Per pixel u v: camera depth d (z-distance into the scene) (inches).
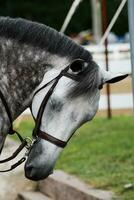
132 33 312.7
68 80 221.8
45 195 406.6
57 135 221.6
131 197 343.6
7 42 228.8
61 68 225.5
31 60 227.6
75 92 220.8
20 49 228.2
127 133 474.0
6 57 228.8
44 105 223.3
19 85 228.8
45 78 225.8
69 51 226.4
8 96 229.3
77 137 477.7
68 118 221.1
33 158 223.9
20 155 346.6
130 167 392.5
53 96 222.2
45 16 1397.6
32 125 548.4
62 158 432.5
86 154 431.5
